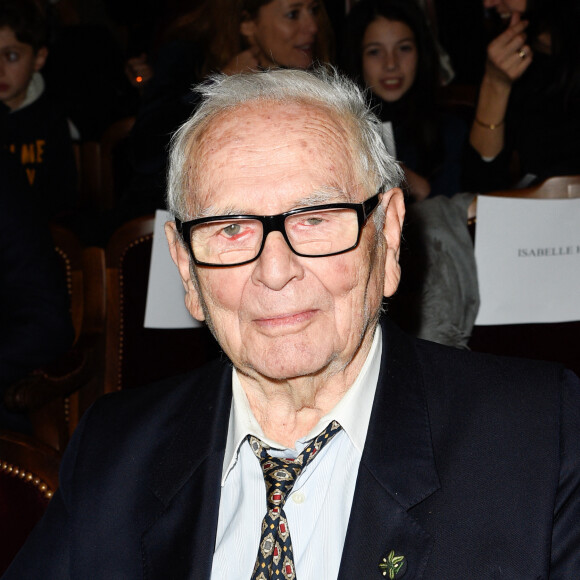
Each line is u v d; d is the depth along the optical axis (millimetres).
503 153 2895
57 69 4660
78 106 4660
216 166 1099
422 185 2836
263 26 2926
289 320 1090
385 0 3068
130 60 4613
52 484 1411
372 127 1176
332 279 1094
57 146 3873
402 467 1146
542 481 1125
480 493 1124
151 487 1255
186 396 1359
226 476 1229
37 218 2439
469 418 1190
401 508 1118
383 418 1195
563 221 2049
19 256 2391
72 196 3893
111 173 3947
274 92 1137
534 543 1091
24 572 1272
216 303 1129
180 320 2367
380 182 1161
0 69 3748
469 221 2109
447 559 1090
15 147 3822
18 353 2342
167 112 2926
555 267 2047
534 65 2912
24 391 2246
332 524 1157
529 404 1193
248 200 1079
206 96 1168
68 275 2602
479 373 1248
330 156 1100
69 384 2404
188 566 1185
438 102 3410
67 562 1263
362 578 1097
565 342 2072
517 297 2053
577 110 2779
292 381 1163
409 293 1979
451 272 1996
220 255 1109
